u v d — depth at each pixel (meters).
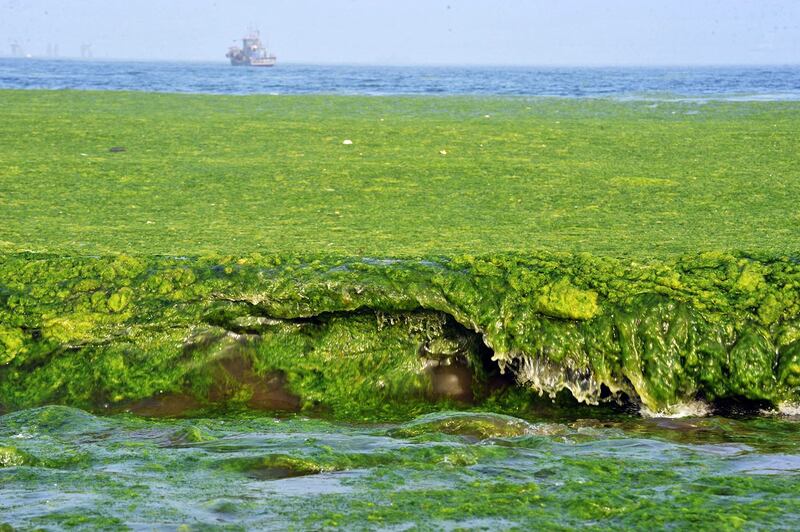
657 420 10.27
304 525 6.49
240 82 102.81
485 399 11.09
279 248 14.21
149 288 11.82
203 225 16.50
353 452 8.09
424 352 11.32
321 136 30.64
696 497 7.00
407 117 39.03
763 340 10.55
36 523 6.53
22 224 16.53
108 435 9.14
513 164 24.14
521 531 6.41
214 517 6.63
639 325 10.75
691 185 20.69
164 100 48.06
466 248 14.11
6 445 8.27
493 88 86.12
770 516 6.62
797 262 11.68
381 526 6.48
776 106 47.12
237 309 11.51
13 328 11.57
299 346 11.44
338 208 18.23
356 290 11.38
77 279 12.05
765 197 19.11
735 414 10.55
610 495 7.03
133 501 6.96
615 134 31.36
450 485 7.30
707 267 11.60
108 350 11.41
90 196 19.53
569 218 17.05
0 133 30.08
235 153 26.36
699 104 49.88
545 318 11.08
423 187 20.64
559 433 9.18
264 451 8.12
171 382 11.23
